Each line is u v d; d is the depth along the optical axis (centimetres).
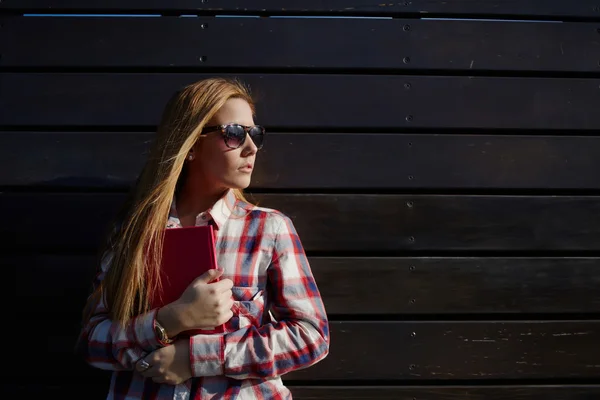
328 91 182
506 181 181
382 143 181
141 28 181
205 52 181
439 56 184
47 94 179
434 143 181
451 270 178
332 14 184
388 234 178
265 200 178
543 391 175
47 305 175
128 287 125
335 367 175
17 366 174
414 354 176
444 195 180
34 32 180
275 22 183
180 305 120
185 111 135
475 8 185
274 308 133
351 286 177
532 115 183
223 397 121
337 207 179
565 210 181
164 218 131
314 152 180
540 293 178
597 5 186
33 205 177
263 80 181
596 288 179
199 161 140
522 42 185
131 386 126
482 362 176
